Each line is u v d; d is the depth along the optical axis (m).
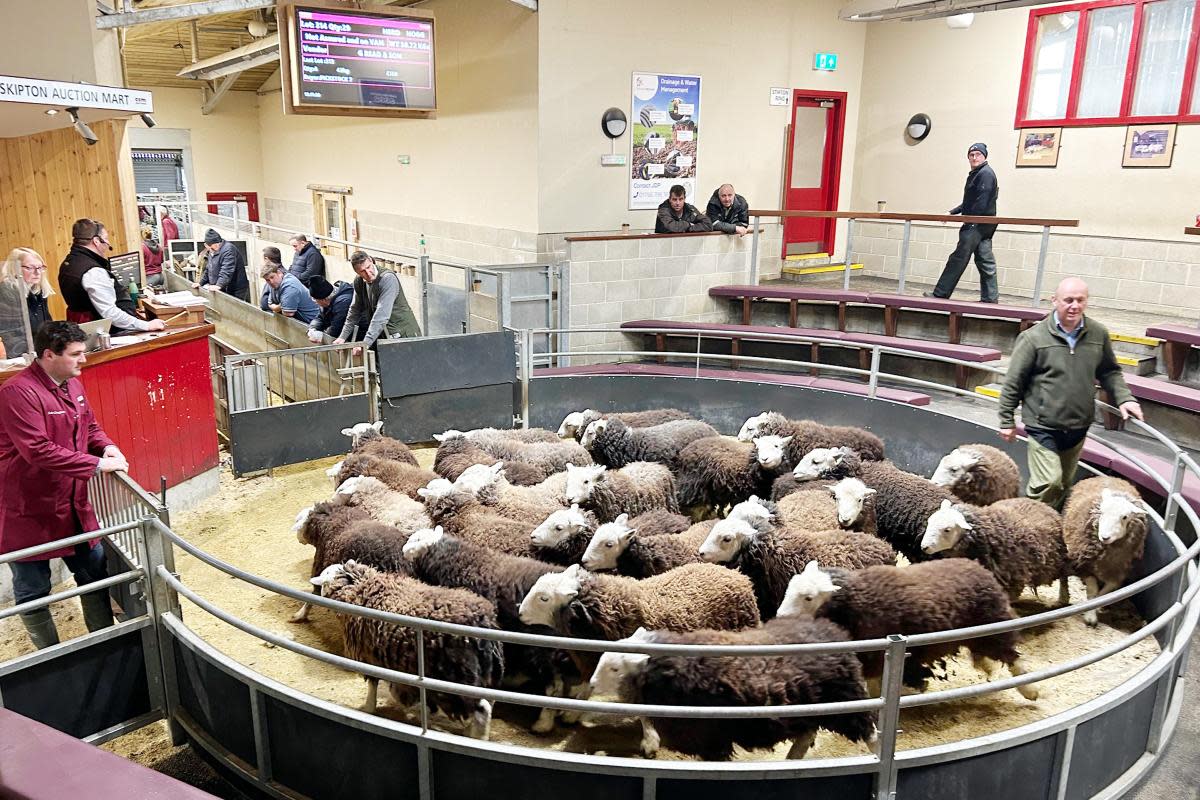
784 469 6.62
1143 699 4.00
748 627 4.39
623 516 5.02
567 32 10.82
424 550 4.71
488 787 3.52
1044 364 5.72
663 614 4.23
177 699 4.49
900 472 6.18
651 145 11.88
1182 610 3.96
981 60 12.16
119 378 6.50
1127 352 8.98
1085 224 11.34
